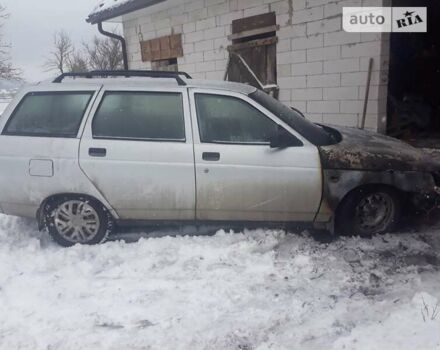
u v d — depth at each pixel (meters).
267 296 3.32
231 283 3.52
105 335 2.88
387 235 4.32
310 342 2.74
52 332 2.93
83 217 4.32
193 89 4.24
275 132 4.13
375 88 6.35
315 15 6.95
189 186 4.16
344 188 4.11
